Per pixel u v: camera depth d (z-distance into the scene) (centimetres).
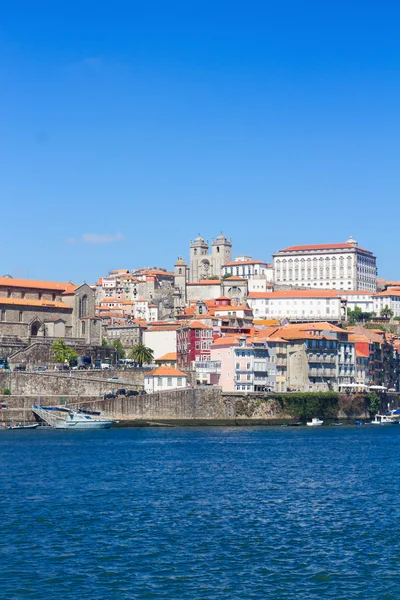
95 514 11706
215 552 9725
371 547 9981
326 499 12988
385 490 13850
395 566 9219
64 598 8169
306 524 11162
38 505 12312
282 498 13050
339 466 16912
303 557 9556
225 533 10631
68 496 13088
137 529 10819
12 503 12438
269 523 11219
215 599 8175
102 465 16738
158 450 19738
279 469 16375
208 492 13575
